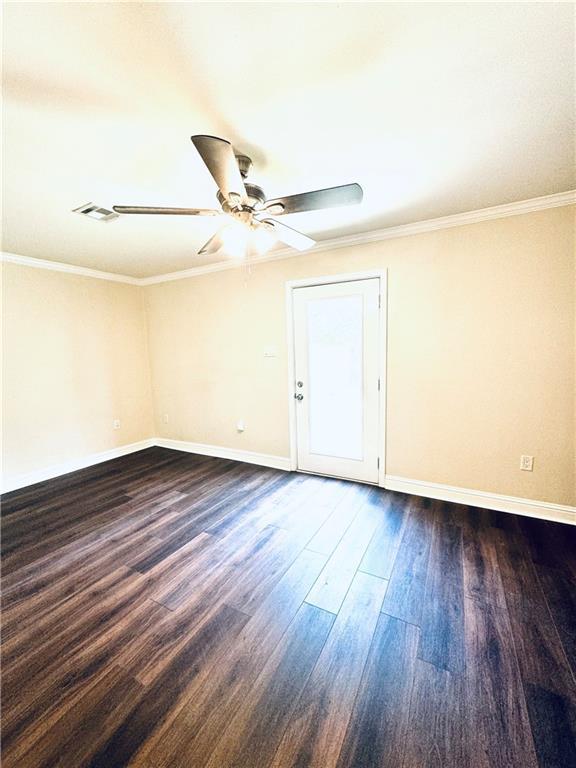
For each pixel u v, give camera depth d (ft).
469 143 5.26
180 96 4.11
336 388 10.30
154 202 6.92
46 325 11.26
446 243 8.31
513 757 3.43
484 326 8.11
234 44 3.43
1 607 5.59
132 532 7.84
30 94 4.00
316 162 5.73
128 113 4.38
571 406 7.48
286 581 6.08
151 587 6.00
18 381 10.61
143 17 3.14
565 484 7.66
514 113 4.58
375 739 3.60
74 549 7.20
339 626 5.08
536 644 4.68
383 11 3.16
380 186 6.59
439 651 4.62
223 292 12.03
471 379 8.38
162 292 13.64
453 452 8.76
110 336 13.20
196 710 3.93
